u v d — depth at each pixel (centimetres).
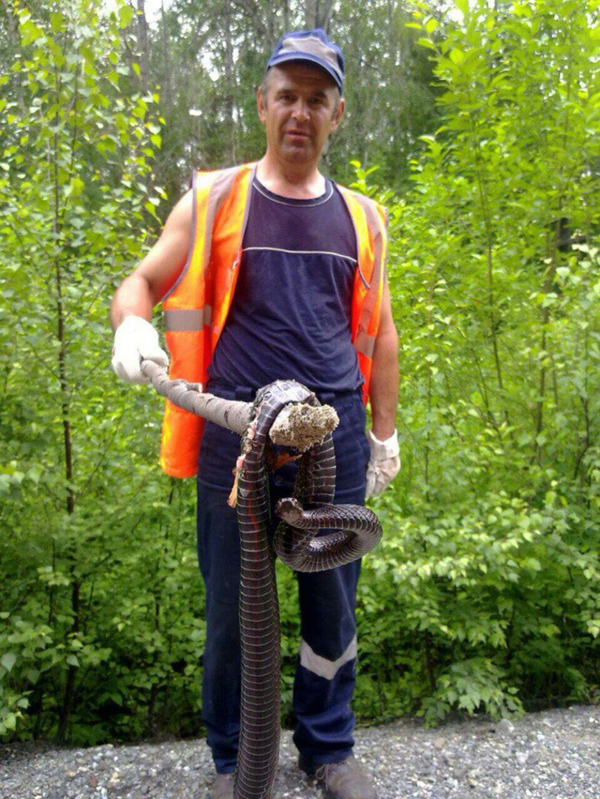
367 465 290
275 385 171
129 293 248
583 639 412
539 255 476
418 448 397
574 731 351
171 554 399
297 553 180
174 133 2028
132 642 402
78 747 385
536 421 430
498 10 435
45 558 367
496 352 442
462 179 441
